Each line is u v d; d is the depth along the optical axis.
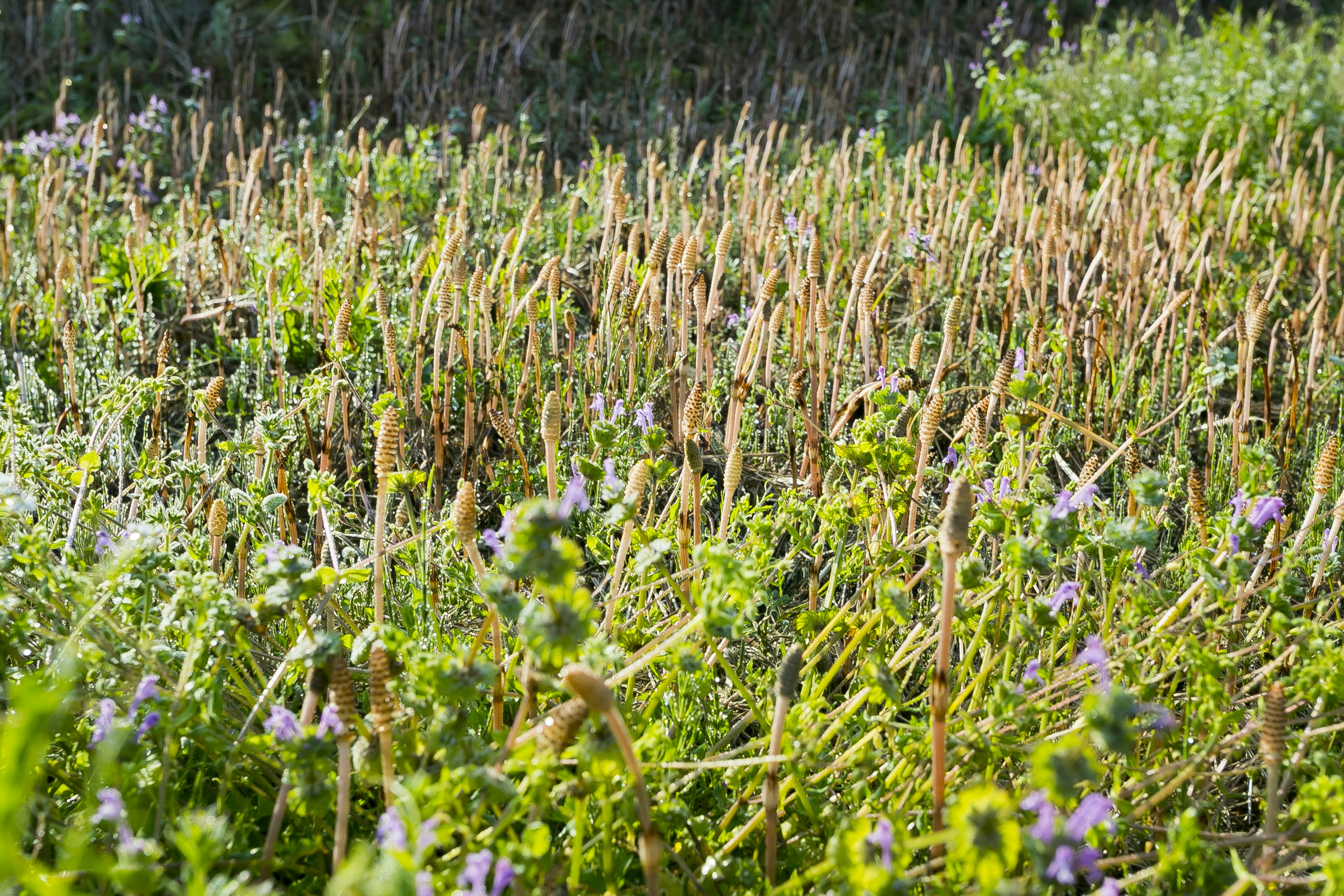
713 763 2.03
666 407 4.12
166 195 7.41
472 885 1.58
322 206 4.66
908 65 11.01
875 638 2.66
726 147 8.11
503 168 7.43
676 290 4.87
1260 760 2.43
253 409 4.23
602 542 2.89
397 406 3.55
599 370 3.96
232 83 9.77
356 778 2.06
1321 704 2.23
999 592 2.35
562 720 1.76
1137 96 9.03
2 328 4.68
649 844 1.74
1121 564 2.36
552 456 2.33
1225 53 9.65
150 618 2.31
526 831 1.71
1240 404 3.83
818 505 2.64
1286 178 7.38
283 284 4.69
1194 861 1.80
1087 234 5.28
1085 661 2.33
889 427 2.70
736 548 2.57
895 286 5.68
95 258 5.46
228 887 1.53
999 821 1.46
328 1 10.87
